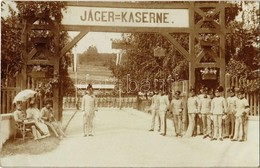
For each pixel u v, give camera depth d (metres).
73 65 20.14
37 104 11.24
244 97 10.48
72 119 15.18
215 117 10.57
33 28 11.16
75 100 19.86
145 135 11.45
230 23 12.37
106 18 11.31
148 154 9.05
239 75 11.92
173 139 10.78
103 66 22.03
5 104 10.43
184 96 11.91
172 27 11.39
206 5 11.44
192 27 11.40
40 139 10.02
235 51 12.52
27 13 11.08
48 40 11.22
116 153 9.09
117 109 20.67
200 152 9.45
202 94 11.04
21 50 11.15
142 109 18.91
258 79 11.02
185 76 15.16
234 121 10.73
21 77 11.15
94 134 11.47
